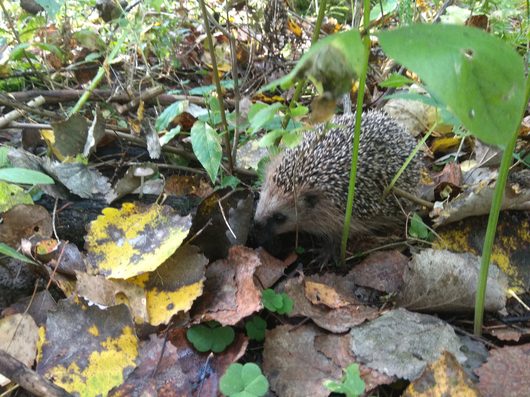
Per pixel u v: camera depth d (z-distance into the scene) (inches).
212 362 10.0
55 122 14.0
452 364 9.2
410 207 15.7
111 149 15.5
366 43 10.1
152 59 22.8
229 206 12.6
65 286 10.8
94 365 9.5
